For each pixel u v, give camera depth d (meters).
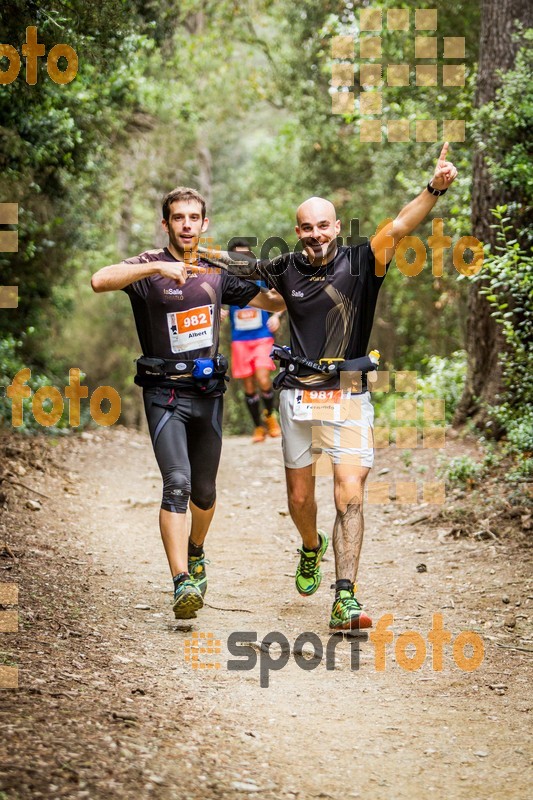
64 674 6.33
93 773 4.78
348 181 34.03
